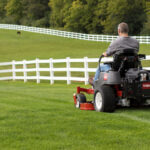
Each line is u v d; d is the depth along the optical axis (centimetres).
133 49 884
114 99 896
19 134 682
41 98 1276
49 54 4569
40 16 12481
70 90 1606
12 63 2598
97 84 955
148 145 594
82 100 991
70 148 583
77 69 2011
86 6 9206
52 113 901
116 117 834
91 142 616
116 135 658
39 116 860
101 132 682
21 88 1817
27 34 7619
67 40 6438
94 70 1900
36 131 702
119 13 8156
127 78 877
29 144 613
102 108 905
